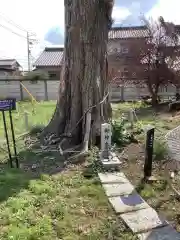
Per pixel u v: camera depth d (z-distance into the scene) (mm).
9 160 7641
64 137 8930
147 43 18203
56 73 28922
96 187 5852
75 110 8961
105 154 7223
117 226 4523
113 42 25188
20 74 31156
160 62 18156
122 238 4223
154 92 18531
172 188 5766
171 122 12328
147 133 6078
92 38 8633
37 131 10508
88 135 8352
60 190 5727
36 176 6480
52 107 17594
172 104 15609
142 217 4750
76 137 8867
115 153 7773
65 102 9336
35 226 4391
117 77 20047
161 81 18312
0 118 13906
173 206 5121
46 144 8914
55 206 5020
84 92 8758
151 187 5840
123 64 19891
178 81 18297
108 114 9250
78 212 4902
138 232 4348
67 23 9008
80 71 8789
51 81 23219
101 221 4668
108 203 5234
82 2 8492
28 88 23453
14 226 4395
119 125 9047
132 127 10297
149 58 18281
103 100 8930
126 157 7555
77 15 8625
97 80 8812
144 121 12461
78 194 5559
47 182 6090
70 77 9102
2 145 9000
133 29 27234
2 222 4547
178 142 8734
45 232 4270
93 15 8555
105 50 9039
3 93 23438
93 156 7484
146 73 18281
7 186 5832
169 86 20391
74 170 6840
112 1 8883
